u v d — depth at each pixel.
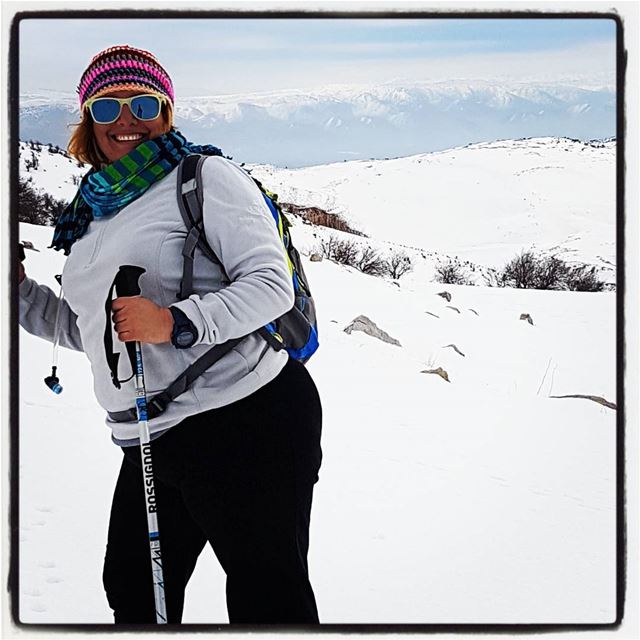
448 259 35.62
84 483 4.42
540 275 35.78
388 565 3.73
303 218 34.41
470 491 4.96
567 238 75.31
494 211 82.44
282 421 2.13
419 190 85.38
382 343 10.40
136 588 2.36
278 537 2.10
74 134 2.38
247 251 2.11
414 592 3.49
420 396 8.11
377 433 6.32
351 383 8.35
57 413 5.80
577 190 85.44
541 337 16.38
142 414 2.11
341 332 10.52
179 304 2.03
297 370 2.26
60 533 3.73
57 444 5.09
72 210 2.31
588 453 6.39
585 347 16.00
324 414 6.91
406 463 5.45
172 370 2.13
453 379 9.59
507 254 73.12
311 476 2.18
